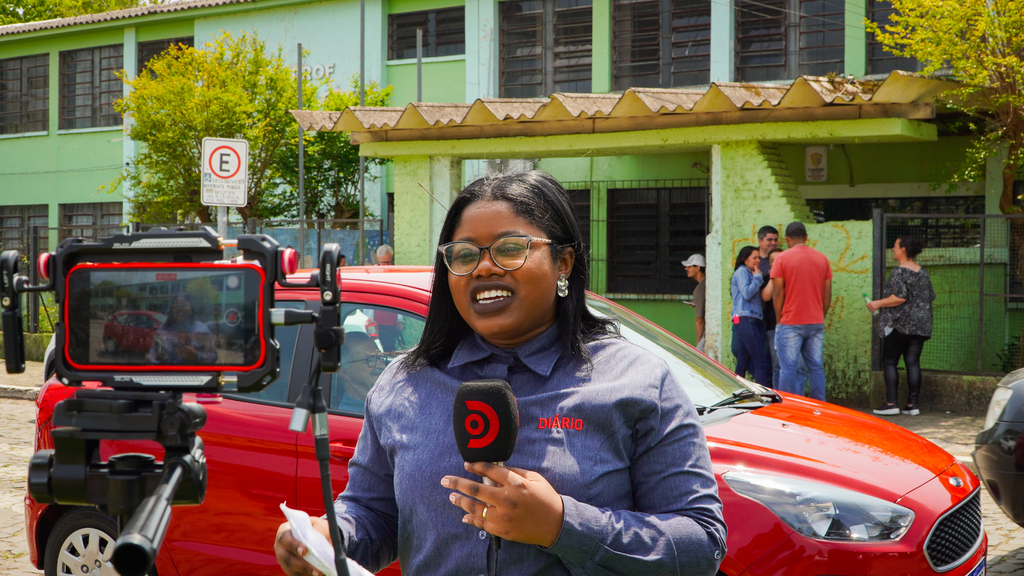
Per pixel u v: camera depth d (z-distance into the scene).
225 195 7.86
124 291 1.48
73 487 1.47
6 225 20.58
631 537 1.59
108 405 1.42
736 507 3.08
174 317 1.47
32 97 20.19
